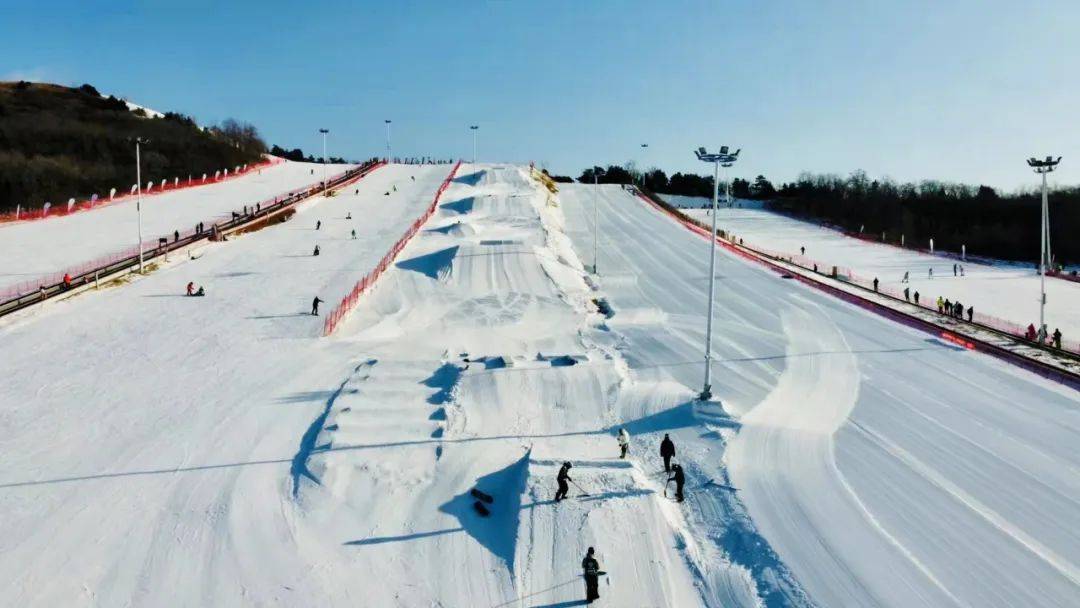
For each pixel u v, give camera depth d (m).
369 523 18.41
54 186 75.88
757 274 53.44
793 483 20.28
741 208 151.88
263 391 26.80
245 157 107.75
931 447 22.95
